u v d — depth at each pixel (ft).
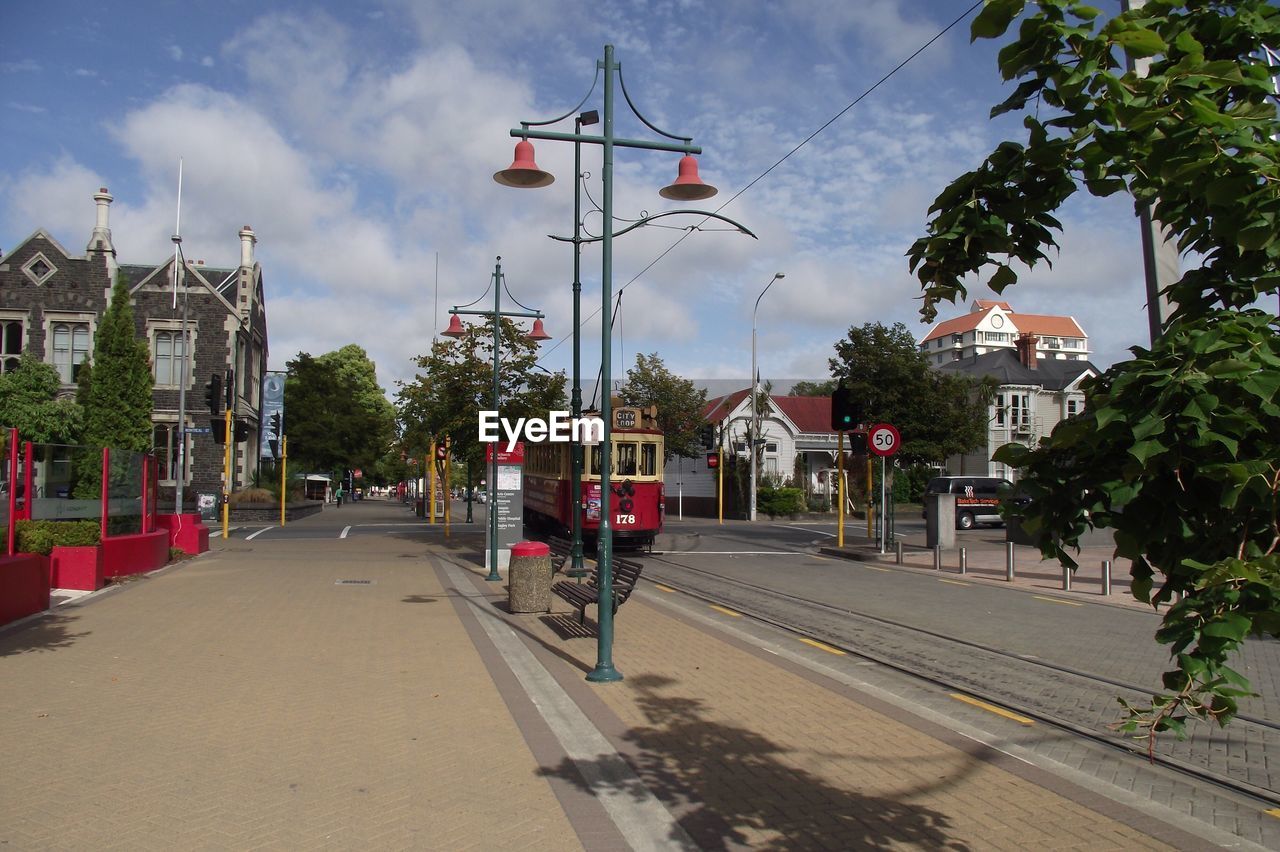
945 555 79.30
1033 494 8.75
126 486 58.95
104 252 130.11
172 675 28.22
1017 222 9.82
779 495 153.28
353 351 286.46
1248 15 9.32
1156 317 19.30
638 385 173.99
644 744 21.84
